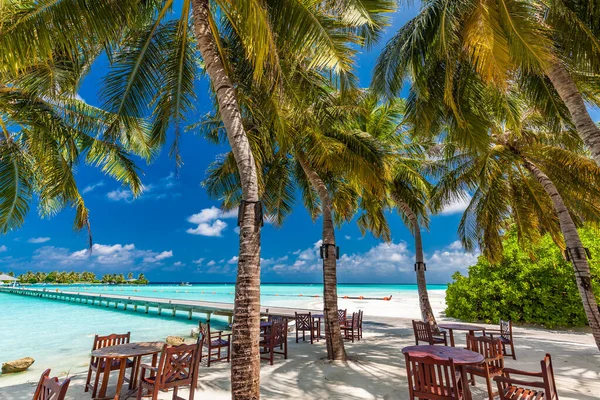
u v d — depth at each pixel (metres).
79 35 4.61
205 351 9.12
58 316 21.66
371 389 5.37
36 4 4.14
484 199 10.73
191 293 55.56
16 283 86.38
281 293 58.78
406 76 7.47
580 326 12.74
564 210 7.97
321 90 6.61
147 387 4.28
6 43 4.04
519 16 5.25
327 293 7.44
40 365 9.10
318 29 4.64
